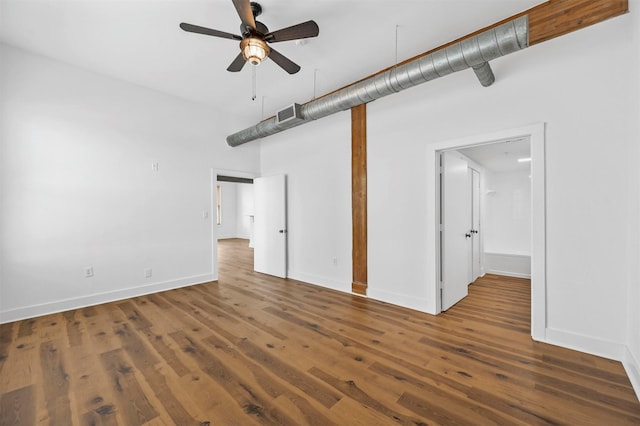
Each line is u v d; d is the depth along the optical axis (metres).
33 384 1.86
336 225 4.06
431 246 3.06
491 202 6.02
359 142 3.72
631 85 1.98
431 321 2.87
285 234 4.82
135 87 3.82
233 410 1.61
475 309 3.22
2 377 1.93
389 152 3.42
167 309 3.29
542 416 1.54
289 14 2.40
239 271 5.41
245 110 4.80
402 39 2.77
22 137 3.02
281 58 2.36
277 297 3.73
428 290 3.10
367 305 3.37
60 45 2.91
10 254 2.95
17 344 2.42
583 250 2.21
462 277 3.63
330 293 3.89
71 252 3.33
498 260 5.01
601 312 2.14
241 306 3.38
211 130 4.64
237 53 3.05
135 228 3.84
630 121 1.99
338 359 2.15
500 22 2.50
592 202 2.17
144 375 1.96
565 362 2.06
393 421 1.52
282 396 1.73
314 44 2.85
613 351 2.09
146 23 2.55
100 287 3.54
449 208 3.31
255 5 2.27
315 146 4.34
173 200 4.21
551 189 2.34
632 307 1.93
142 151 3.90
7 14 2.41
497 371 1.96
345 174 3.93
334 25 2.55
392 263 3.42
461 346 2.33
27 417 1.56
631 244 1.97
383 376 1.92
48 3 2.28
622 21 2.04
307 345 2.38
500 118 2.59
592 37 2.16
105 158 3.58
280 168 4.96
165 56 3.12
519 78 2.49
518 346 2.32
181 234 4.29
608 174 2.11
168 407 1.64
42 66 3.12
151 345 2.39
